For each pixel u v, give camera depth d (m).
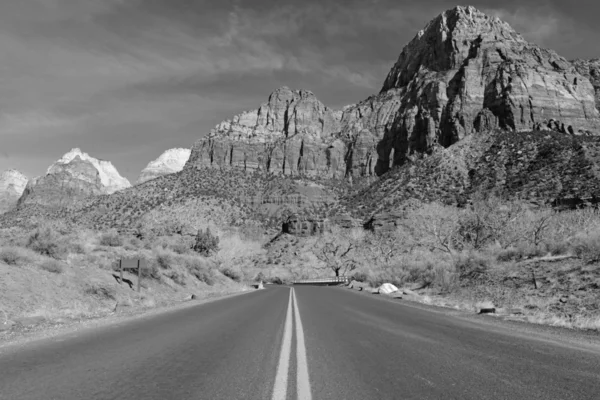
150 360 7.31
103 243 27.70
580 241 27.72
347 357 7.76
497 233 46.16
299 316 14.95
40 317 11.95
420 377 6.31
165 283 25.30
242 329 11.38
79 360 7.23
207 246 47.31
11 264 15.70
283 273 94.12
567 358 7.71
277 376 6.30
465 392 5.55
